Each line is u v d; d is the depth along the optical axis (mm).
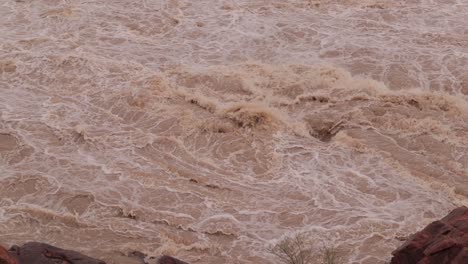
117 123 26500
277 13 34062
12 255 15273
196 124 26156
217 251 20797
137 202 22641
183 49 31328
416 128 25781
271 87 28266
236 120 26266
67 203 22578
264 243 21109
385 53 30656
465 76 29141
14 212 22188
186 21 33469
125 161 24578
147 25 33219
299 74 28984
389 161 24312
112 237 21156
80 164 24359
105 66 29766
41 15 33969
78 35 32281
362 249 20750
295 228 21688
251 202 22750
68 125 26281
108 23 33281
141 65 29922
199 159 24797
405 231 21375
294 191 23234
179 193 23062
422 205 22422
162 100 27562
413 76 29188
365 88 27922
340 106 27094
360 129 25922
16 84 28969
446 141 25188
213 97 27766
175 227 21734
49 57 30312
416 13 34031
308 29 32594
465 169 23875
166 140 25562
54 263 15859
